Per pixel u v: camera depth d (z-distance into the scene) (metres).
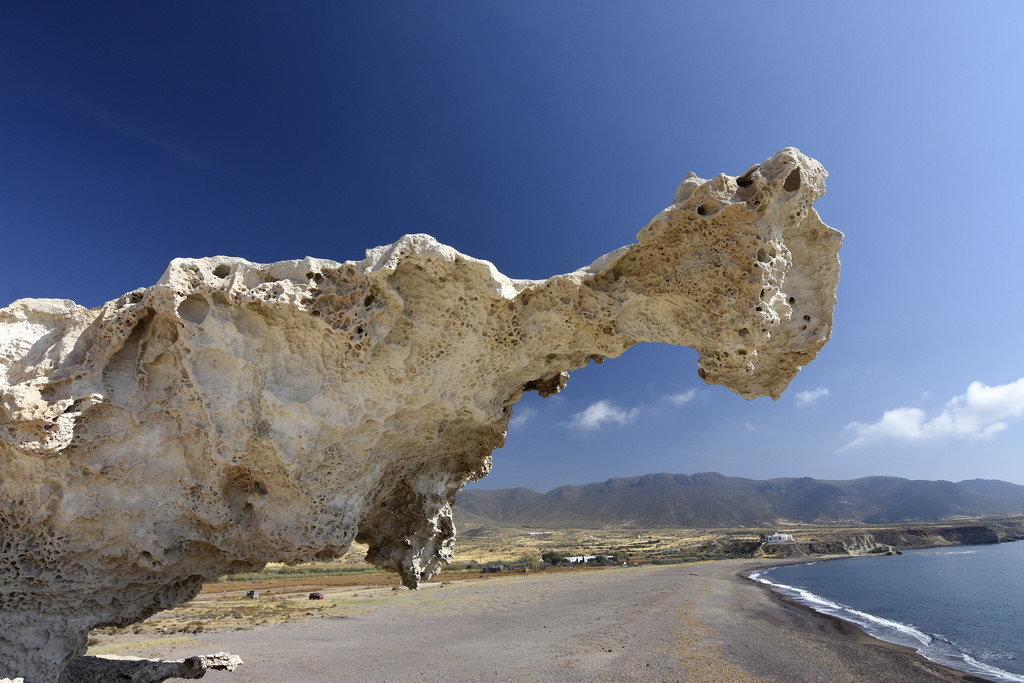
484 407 8.41
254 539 7.84
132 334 7.29
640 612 32.91
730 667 19.45
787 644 23.59
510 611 34.75
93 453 6.95
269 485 7.60
